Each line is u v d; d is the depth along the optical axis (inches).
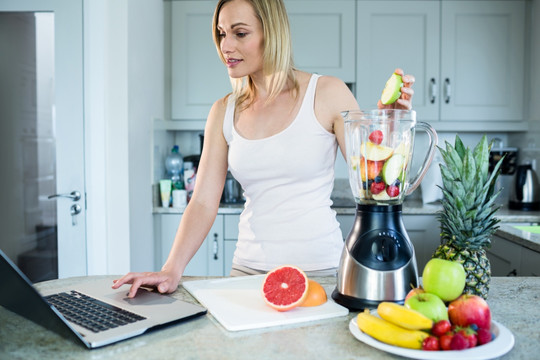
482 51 122.6
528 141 125.9
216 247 116.3
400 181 39.0
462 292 40.1
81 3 99.3
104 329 34.5
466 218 39.0
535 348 32.1
